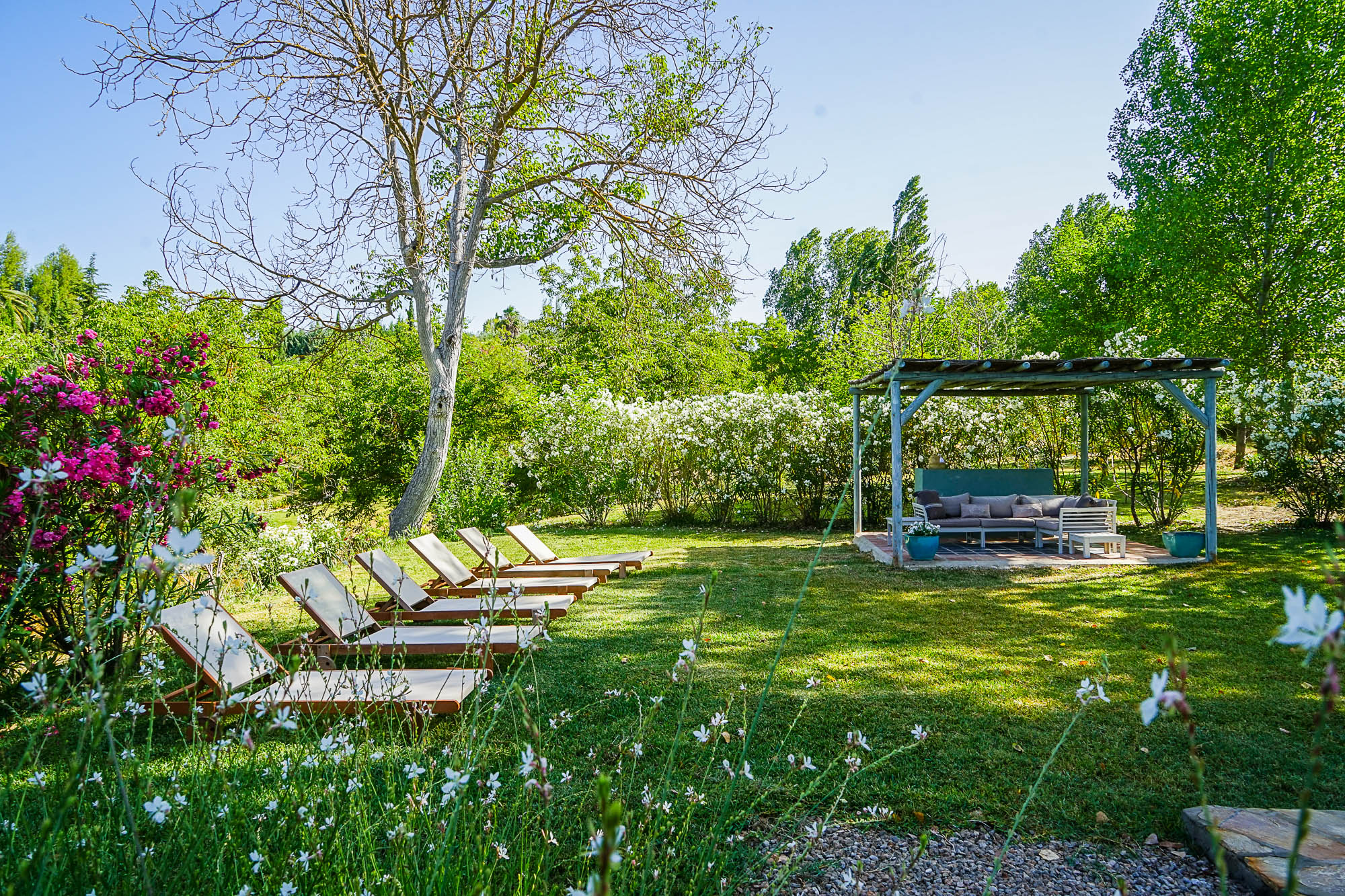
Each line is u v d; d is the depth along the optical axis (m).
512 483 16.77
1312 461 12.03
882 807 2.86
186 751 2.50
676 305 14.75
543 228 16.39
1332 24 17.11
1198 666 5.45
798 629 6.63
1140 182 20.52
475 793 3.12
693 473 15.99
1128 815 3.36
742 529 14.95
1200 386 14.47
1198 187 18.78
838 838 3.15
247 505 8.30
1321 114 17.61
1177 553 9.82
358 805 2.40
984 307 21.20
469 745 2.58
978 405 14.58
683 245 13.23
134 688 2.62
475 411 19.58
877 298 20.84
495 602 2.89
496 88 13.46
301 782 2.46
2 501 4.35
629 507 16.45
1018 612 7.27
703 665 5.54
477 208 14.52
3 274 48.94
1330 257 17.33
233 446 12.20
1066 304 25.31
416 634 5.78
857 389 12.09
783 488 15.33
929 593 8.20
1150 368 9.74
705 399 15.93
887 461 14.62
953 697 4.84
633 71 13.46
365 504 19.11
